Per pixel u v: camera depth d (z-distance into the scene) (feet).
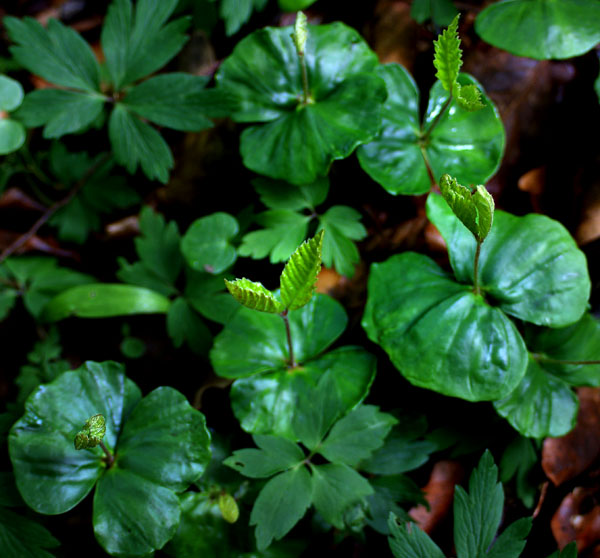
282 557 0.82
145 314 0.99
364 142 0.86
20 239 1.05
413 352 0.81
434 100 0.89
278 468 0.78
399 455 0.84
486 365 0.80
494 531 0.75
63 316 0.94
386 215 0.94
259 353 0.84
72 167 1.05
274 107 0.90
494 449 0.87
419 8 0.96
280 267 0.95
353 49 0.90
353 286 0.93
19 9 1.17
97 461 0.78
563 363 0.84
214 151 1.01
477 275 0.80
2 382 1.01
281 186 0.90
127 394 0.81
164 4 0.91
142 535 0.76
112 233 1.04
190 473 0.77
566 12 0.90
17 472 0.77
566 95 0.95
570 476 0.86
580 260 0.82
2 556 0.78
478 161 0.87
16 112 0.93
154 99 0.91
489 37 0.91
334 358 0.84
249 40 0.90
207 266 0.89
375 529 0.82
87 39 1.16
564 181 0.94
